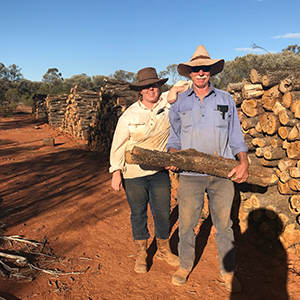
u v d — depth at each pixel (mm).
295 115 2775
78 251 3090
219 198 2361
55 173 6348
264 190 3197
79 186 5410
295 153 2822
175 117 2451
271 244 3090
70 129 14039
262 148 3129
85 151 9438
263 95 3299
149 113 2455
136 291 2434
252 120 3391
